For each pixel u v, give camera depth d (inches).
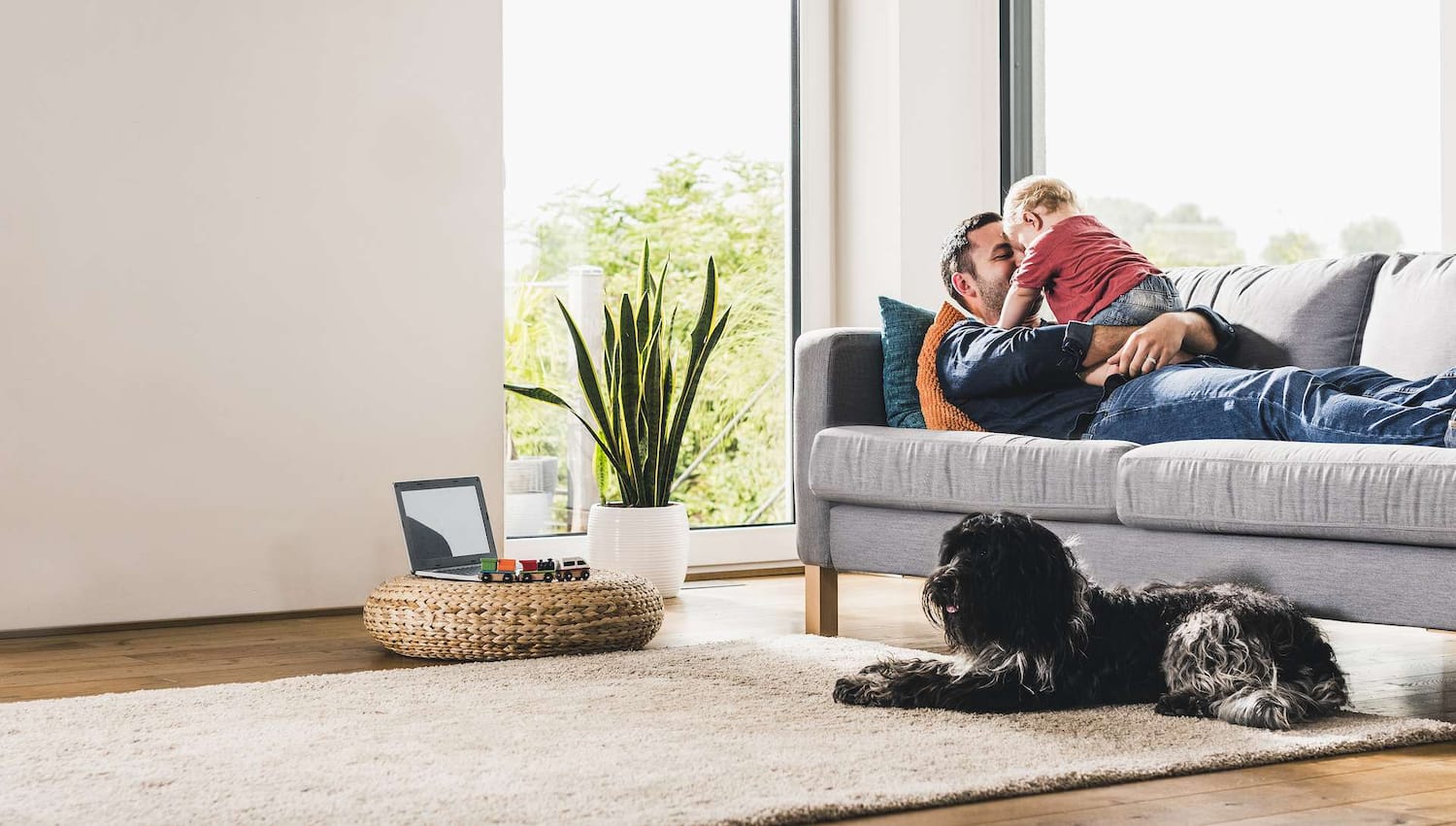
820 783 74.3
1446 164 149.3
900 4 180.9
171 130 141.2
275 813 69.1
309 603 147.6
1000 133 189.6
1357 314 120.8
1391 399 102.7
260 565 145.2
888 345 131.3
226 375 143.6
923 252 183.3
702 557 177.8
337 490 148.8
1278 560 96.0
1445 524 86.7
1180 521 100.4
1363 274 121.6
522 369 167.0
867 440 122.0
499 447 157.6
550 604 116.6
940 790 72.9
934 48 183.5
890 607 150.9
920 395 126.7
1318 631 93.2
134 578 139.5
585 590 118.7
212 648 125.8
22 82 135.1
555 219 170.1
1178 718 89.4
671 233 178.5
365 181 150.0
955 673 94.5
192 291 142.0
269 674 113.0
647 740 84.4
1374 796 74.0
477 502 137.1
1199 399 109.8
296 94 146.6
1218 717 89.0
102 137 138.3
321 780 75.1
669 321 177.5
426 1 152.9
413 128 152.3
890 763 78.6
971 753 80.8
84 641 130.7
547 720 90.0
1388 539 90.0
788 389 187.8
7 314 134.4
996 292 134.3
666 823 66.9
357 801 71.2
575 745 83.0
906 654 115.3
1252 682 89.0
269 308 145.5
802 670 108.3
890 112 182.4
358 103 149.6
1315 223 161.5
